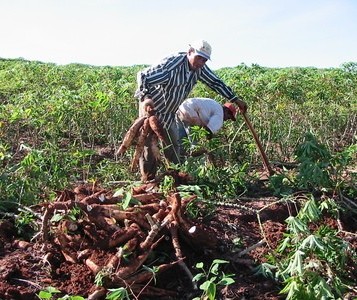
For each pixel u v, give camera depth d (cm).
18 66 1436
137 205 393
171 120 529
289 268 346
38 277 354
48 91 920
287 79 808
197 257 386
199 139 564
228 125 680
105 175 529
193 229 376
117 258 346
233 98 551
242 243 415
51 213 387
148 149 491
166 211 389
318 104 782
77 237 373
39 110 682
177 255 368
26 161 456
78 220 380
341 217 480
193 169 505
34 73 1212
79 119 710
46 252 371
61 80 1122
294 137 714
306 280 335
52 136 668
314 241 346
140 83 504
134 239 357
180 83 516
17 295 332
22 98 826
